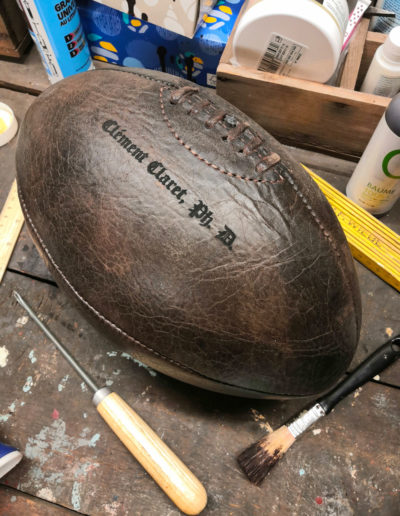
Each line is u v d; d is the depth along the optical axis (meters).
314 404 0.69
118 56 0.96
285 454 0.67
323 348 0.54
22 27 0.97
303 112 0.82
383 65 0.77
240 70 0.78
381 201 0.80
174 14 0.76
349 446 0.67
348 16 0.75
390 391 0.71
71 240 0.54
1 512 0.64
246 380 0.55
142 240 0.51
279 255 0.51
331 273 0.54
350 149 0.88
